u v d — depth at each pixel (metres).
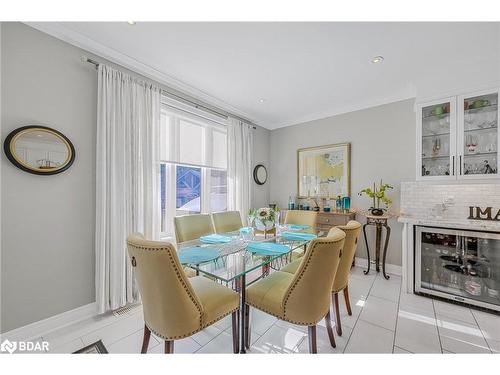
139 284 1.34
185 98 3.00
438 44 2.03
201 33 1.90
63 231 1.92
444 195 2.69
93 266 2.09
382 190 3.03
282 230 2.58
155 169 2.52
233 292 1.61
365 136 3.43
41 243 1.81
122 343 1.71
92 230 2.09
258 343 1.72
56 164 1.85
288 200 4.32
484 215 2.39
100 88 2.08
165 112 2.88
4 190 1.64
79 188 2.01
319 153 3.90
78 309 2.00
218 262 1.71
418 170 2.66
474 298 2.22
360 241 3.43
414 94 2.99
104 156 2.08
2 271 1.64
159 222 2.55
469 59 2.28
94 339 1.76
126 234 2.23
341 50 2.12
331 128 3.78
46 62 1.83
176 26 1.82
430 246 2.52
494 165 2.31
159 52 2.17
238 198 3.73
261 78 2.68
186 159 3.18
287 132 4.35
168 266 1.21
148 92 2.45
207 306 1.44
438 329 1.87
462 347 1.65
